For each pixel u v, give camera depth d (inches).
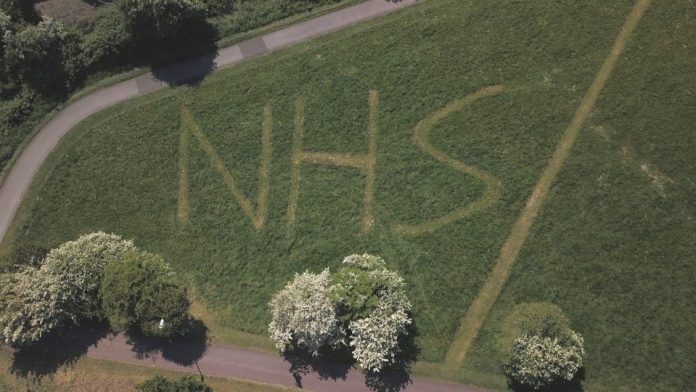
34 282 1870.1
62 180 2153.1
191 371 1935.3
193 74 2271.2
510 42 2222.0
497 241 1996.8
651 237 1972.2
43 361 1966.0
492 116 2138.3
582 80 2158.0
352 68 2231.8
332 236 2037.4
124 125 2209.6
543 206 2021.4
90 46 2245.3
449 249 1998.0
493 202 2039.9
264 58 2277.3
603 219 1998.0
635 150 2065.7
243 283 2009.1
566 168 2057.1
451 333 1916.8
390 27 2279.8
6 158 2180.1
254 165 2135.8
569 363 1756.9
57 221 2108.8
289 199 2089.1
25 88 2244.1
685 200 2003.0
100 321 1982.0
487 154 2094.0
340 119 2172.7
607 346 1877.5
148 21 2181.3
